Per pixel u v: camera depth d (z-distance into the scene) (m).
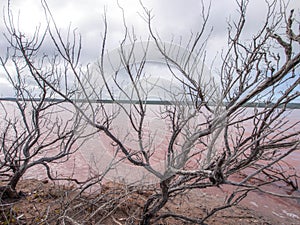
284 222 3.42
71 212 2.80
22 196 3.30
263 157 2.81
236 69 2.30
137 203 3.30
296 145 1.70
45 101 3.10
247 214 3.59
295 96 1.84
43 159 3.05
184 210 3.57
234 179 4.62
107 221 2.84
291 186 4.31
